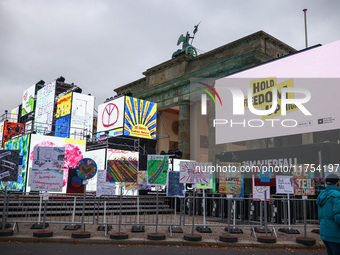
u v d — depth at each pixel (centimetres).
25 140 2016
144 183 1252
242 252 834
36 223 1106
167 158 1088
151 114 2897
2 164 990
